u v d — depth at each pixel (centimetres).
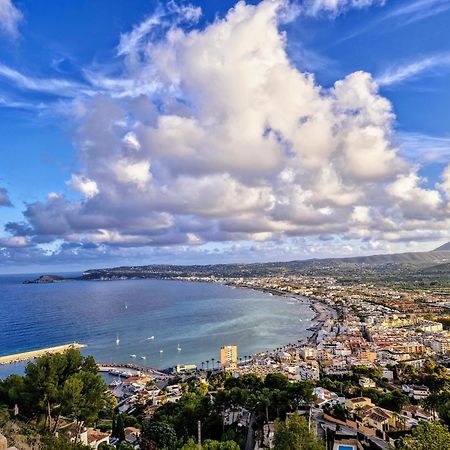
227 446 8281
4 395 7669
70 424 8062
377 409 12156
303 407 12519
